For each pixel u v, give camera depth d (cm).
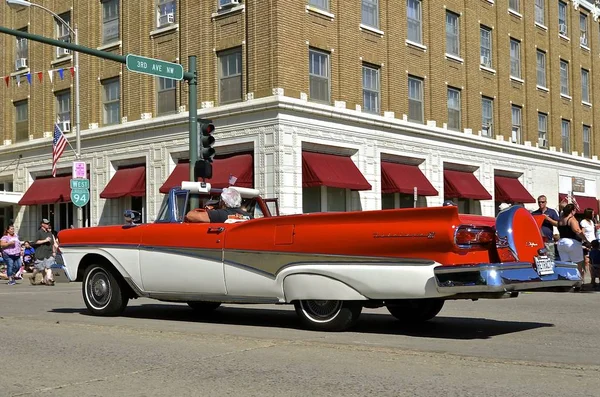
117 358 733
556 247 1588
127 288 1102
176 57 2586
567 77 3825
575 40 3872
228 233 951
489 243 816
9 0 2402
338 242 857
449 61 2978
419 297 806
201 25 2497
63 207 3056
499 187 3228
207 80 2475
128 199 2802
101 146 2858
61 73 2805
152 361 713
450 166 2994
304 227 888
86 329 948
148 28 2705
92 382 625
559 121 3691
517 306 1217
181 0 2573
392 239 816
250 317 1084
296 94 2317
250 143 2355
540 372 638
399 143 2698
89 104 2916
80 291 1780
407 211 807
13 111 3288
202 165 1791
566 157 3691
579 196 3834
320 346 781
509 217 834
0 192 3091
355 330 917
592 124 4016
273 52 2277
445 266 786
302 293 889
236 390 587
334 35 2466
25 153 3203
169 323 1013
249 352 752
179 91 2580
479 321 1014
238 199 1043
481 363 680
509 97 3325
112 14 2869
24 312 1201
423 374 634
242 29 2380
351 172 2441
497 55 3269
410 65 2784
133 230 1049
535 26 3550
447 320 1025
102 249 1080
